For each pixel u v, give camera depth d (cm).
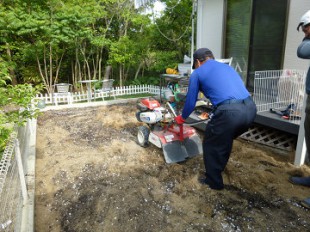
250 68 609
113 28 1167
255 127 494
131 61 1098
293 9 500
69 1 927
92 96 913
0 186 197
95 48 1104
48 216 282
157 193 314
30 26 773
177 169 366
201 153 402
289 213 274
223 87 283
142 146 454
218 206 287
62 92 923
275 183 329
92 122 622
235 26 641
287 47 518
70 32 841
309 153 301
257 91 522
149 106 430
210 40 718
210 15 707
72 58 1080
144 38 1162
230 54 668
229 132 281
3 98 308
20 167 275
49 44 897
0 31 782
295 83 456
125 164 392
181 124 364
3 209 239
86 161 404
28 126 474
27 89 347
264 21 562
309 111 281
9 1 851
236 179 338
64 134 540
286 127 409
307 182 320
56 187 337
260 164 384
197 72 296
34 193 314
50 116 691
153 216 273
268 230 249
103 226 262
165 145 378
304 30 271
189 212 278
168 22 1202
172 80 738
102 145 471
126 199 303
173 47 1259
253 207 284
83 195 315
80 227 263
